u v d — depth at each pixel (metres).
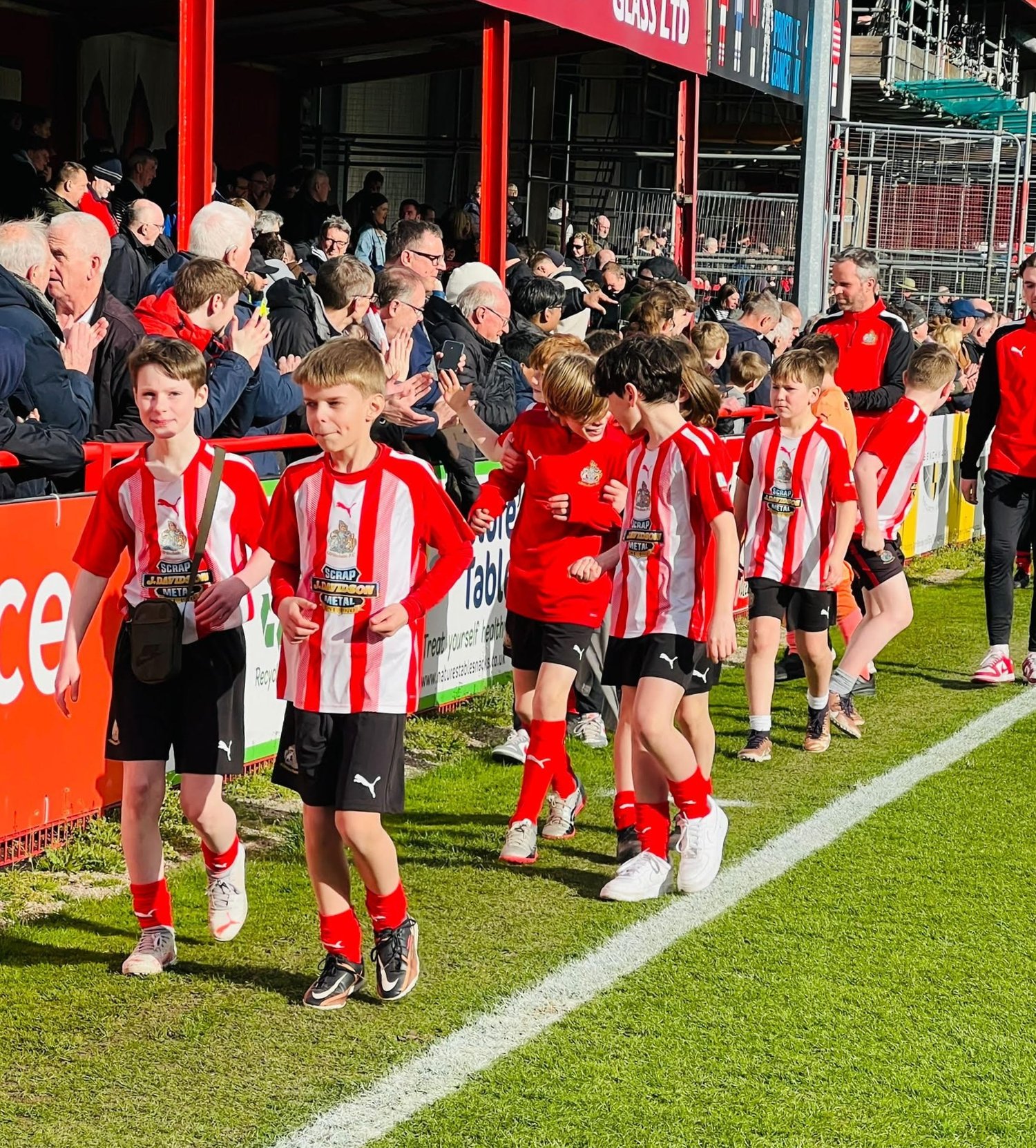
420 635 4.64
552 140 23.38
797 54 20.41
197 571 4.80
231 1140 3.83
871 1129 4.02
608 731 8.16
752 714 7.75
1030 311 9.42
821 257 14.20
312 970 4.93
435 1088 4.14
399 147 21.20
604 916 5.51
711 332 9.10
